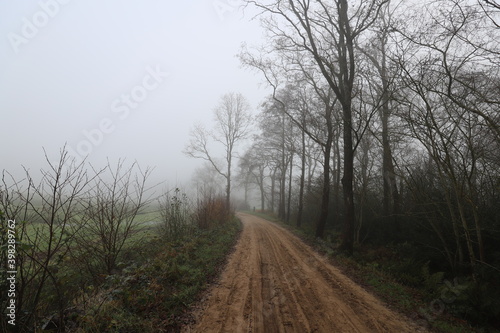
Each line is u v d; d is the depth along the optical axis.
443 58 6.04
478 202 7.42
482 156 6.78
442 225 8.22
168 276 6.03
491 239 7.06
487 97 6.39
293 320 4.64
